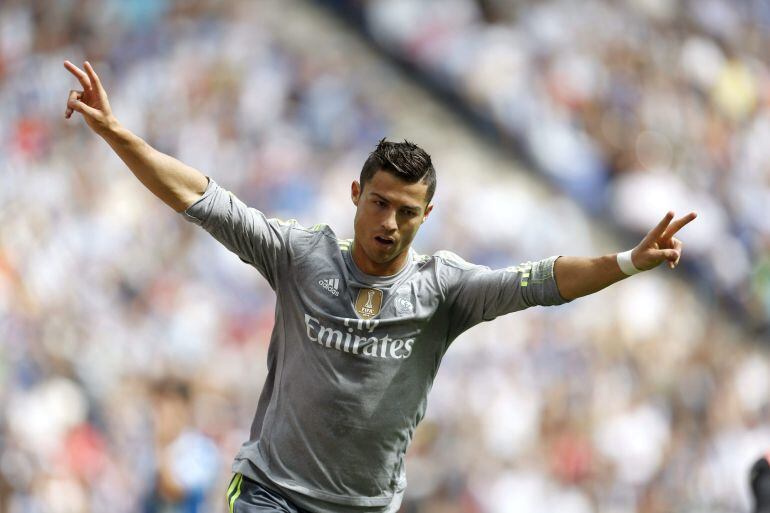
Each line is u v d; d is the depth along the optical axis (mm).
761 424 53094
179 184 12891
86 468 37219
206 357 43812
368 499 13500
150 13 58531
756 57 73875
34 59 54875
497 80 64812
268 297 47688
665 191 62969
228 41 59438
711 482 49094
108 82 55344
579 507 45125
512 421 46156
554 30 67000
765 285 63219
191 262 47438
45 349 40219
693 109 68250
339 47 64188
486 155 63000
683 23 71250
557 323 51125
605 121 65000
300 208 52906
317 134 57625
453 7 67188
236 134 55062
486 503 43531
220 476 37094
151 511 35531
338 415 13180
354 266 13430
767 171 69625
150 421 37844
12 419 37031
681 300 58938
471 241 55688
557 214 60656
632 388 50656
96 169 49812
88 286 44250
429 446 44188
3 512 35219
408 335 13266
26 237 44562
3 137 50625
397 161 12805
